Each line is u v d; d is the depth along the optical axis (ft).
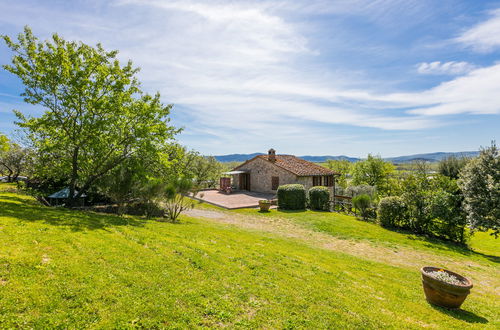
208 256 25.50
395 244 47.67
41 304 13.37
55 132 43.78
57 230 25.34
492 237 69.26
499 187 50.37
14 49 39.42
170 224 40.42
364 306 19.80
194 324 14.10
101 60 44.04
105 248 22.59
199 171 129.80
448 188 56.85
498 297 27.99
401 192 61.11
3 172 106.73
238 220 57.98
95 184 48.78
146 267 20.17
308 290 21.04
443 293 21.72
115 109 43.86
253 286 20.10
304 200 75.46
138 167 46.34
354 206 67.51
